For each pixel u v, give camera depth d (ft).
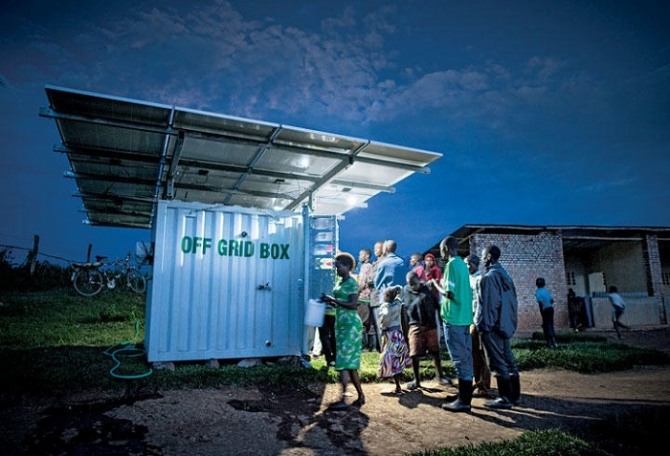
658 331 53.72
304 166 28.68
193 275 23.98
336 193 35.50
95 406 16.07
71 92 18.28
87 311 46.39
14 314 42.50
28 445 12.49
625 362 28.73
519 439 13.64
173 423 14.87
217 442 13.52
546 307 36.17
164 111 20.13
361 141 24.04
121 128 21.94
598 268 73.72
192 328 23.54
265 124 21.72
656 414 16.75
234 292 24.88
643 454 13.23
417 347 21.21
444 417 16.80
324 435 14.55
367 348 30.71
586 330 55.88
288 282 26.48
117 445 12.84
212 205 24.91
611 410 18.08
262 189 34.45
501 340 18.42
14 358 21.90
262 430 14.75
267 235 26.32
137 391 18.04
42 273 68.95
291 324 26.13
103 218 43.34
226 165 28.30
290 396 18.94
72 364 21.35
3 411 15.19
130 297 57.41
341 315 18.30
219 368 22.59
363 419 16.31
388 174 30.55
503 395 18.19
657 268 62.90
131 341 30.27
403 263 28.32
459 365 17.76
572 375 25.72
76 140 23.77
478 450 12.74
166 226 23.79
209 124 21.75
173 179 29.22
